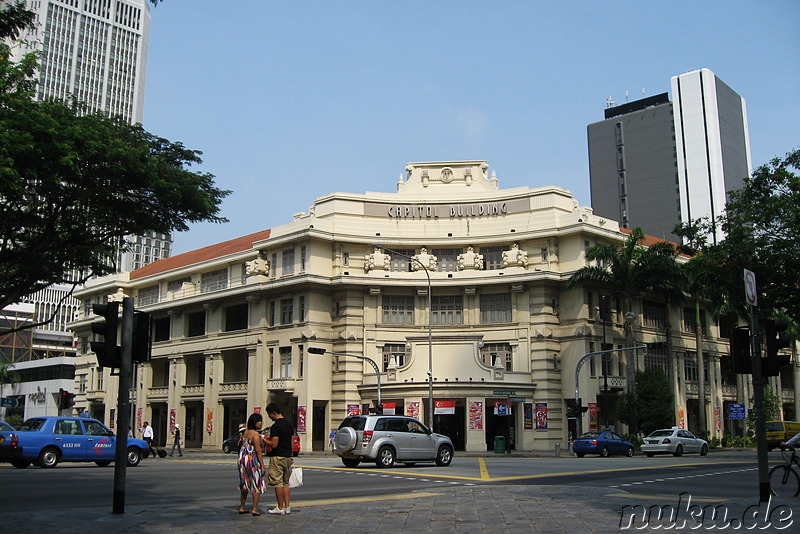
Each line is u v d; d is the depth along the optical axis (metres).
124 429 14.22
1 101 19.17
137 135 22.39
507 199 56.34
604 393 50.59
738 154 143.88
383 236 56.03
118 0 145.50
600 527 12.94
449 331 54.81
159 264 78.31
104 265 24.92
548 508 15.36
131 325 14.07
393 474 25.44
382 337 54.59
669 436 41.72
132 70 146.12
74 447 28.61
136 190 21.55
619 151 147.38
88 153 19.25
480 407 50.25
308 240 54.78
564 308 54.16
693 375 62.22
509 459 37.28
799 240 36.47
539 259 55.00
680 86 142.62
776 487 19.48
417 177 58.59
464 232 56.44
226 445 53.66
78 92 138.00
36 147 18.14
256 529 12.73
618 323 55.81
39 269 22.41
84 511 14.63
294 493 19.27
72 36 138.25
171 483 21.75
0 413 96.12
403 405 51.88
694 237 42.59
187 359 65.06
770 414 65.69
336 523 13.45
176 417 63.69
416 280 54.72
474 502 16.47
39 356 109.81
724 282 39.09
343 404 53.06
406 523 13.47
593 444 40.97
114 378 71.75
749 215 38.31
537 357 52.97
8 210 19.88
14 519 13.45
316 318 54.25
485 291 55.38
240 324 60.75
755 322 15.62
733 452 50.12
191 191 22.16
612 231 55.62
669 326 55.00
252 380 56.84
